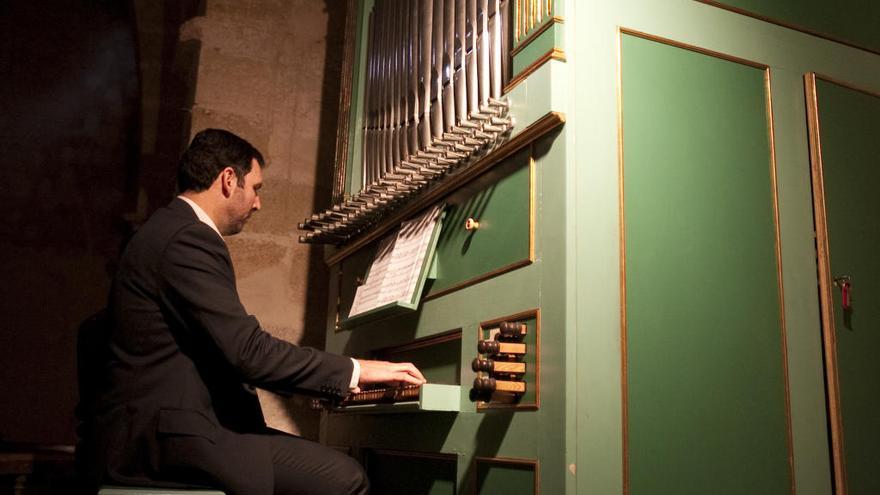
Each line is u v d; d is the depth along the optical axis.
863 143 2.62
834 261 2.43
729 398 2.14
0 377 4.11
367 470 3.12
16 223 4.32
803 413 2.26
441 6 2.99
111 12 4.73
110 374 1.77
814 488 2.22
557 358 1.97
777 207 2.39
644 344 2.05
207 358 1.81
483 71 2.56
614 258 2.07
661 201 2.19
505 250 2.29
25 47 4.53
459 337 2.54
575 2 2.23
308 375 1.85
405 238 2.97
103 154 4.54
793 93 2.54
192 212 1.94
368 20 4.01
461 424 2.36
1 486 2.99
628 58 2.26
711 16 2.44
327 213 3.32
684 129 2.29
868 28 2.77
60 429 4.16
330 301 3.85
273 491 1.75
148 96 4.47
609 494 1.90
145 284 1.77
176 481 1.67
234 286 1.85
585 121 2.14
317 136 4.60
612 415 1.96
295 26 4.67
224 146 2.05
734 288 2.25
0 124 4.40
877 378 2.41
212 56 4.48
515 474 2.05
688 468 2.03
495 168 2.43
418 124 3.01
